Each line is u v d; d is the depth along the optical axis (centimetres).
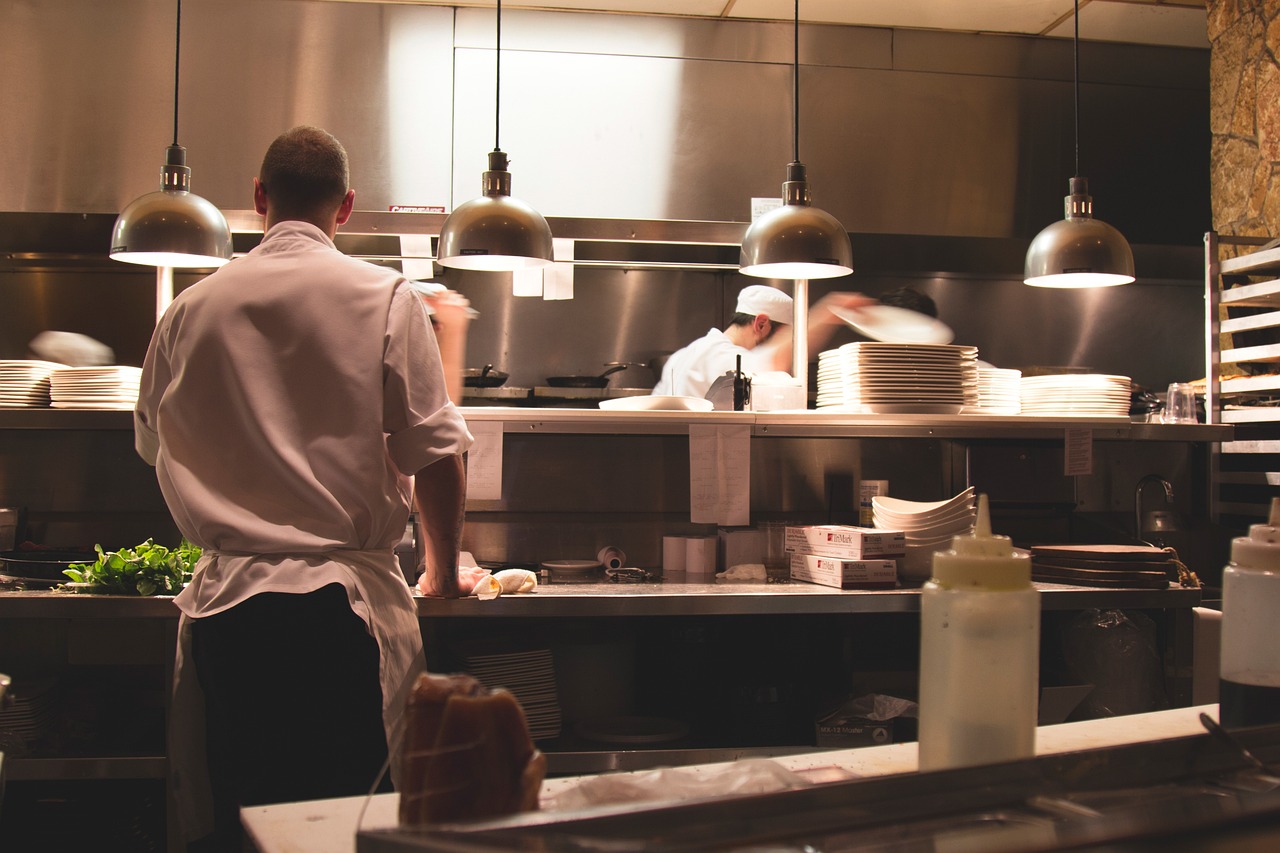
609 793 78
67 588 245
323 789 165
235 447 170
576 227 378
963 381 299
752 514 339
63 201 365
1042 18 402
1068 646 276
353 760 167
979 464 338
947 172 409
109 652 307
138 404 190
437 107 382
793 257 278
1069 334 452
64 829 257
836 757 99
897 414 291
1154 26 409
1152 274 448
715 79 398
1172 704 264
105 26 371
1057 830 62
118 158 368
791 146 400
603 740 259
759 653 274
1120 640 268
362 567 172
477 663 260
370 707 168
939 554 82
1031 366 434
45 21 369
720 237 388
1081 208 310
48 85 368
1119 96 423
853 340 438
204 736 182
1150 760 76
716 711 273
